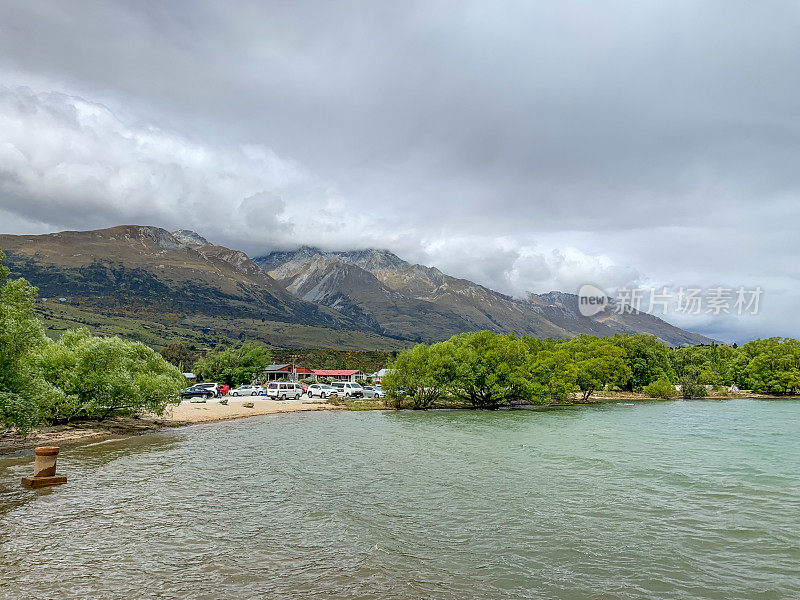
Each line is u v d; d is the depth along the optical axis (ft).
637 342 437.99
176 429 164.25
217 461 106.11
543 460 111.24
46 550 52.95
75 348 147.64
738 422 206.49
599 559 54.29
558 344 450.30
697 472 100.12
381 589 45.55
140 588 44.39
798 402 354.74
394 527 63.67
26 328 99.96
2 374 97.45
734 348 547.49
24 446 119.65
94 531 59.41
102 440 134.51
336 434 155.94
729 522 67.87
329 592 44.62
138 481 85.81
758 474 98.99
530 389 280.10
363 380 482.28
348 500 75.97
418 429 171.94
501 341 290.35
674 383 451.94
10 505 69.41
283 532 60.75
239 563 50.83
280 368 496.64
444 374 265.34
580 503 76.07
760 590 47.39
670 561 54.13
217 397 302.04
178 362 565.53
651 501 77.87
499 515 69.36
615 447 132.16
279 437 147.13
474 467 102.53
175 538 57.77
